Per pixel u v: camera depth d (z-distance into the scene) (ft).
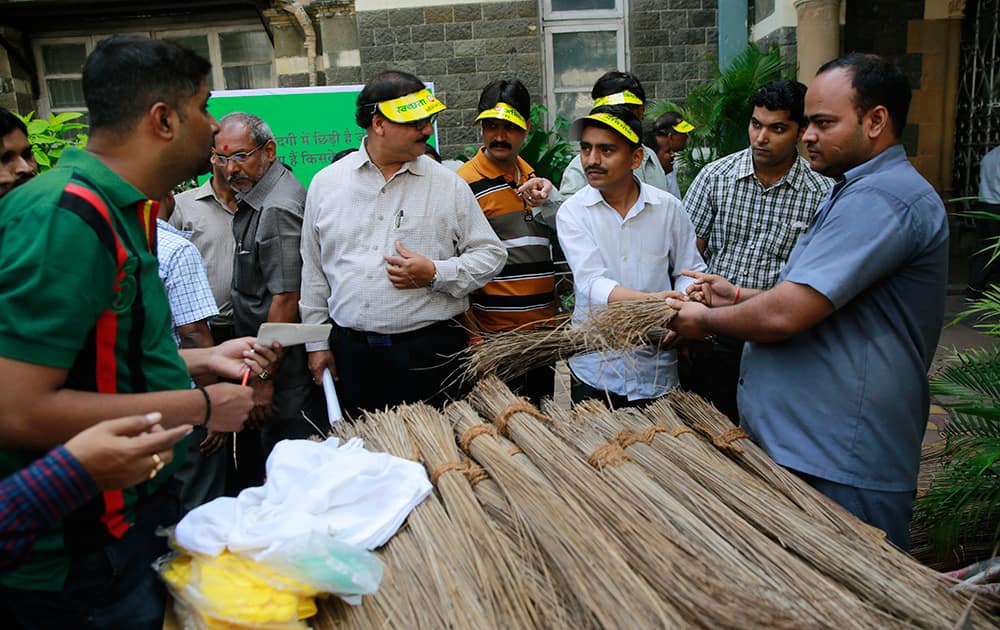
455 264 8.49
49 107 25.08
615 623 4.14
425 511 5.14
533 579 4.62
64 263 3.85
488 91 9.80
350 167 8.56
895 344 5.73
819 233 5.73
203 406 4.59
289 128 14.67
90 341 4.16
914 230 5.48
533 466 5.67
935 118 23.58
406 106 8.05
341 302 8.53
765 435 6.25
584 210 8.52
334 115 14.74
